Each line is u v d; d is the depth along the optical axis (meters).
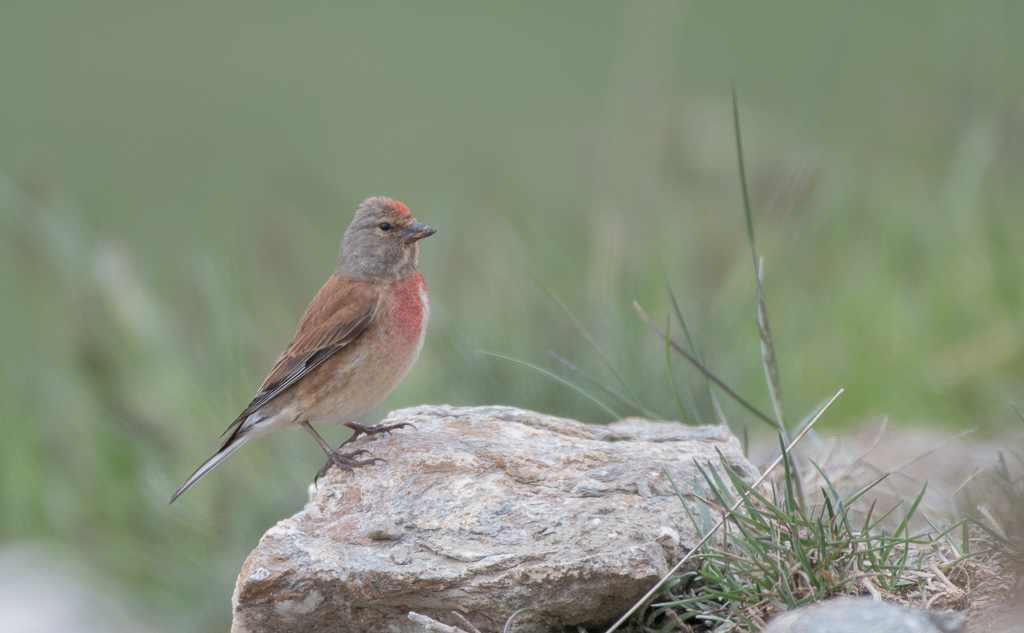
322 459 10.33
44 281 12.73
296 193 13.25
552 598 5.56
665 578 5.40
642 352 9.85
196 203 19.78
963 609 5.27
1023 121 12.59
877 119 14.60
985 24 13.50
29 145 13.42
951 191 12.56
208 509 10.87
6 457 12.09
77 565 11.10
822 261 13.23
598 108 18.84
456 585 5.63
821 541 5.30
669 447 6.82
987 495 6.62
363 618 5.79
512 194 12.84
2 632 9.87
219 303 12.12
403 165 17.58
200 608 10.09
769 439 9.73
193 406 11.79
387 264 8.17
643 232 12.02
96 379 11.91
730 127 12.53
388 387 8.12
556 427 7.35
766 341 6.26
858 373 11.52
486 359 9.98
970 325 11.80
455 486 6.23
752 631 5.16
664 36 12.55
